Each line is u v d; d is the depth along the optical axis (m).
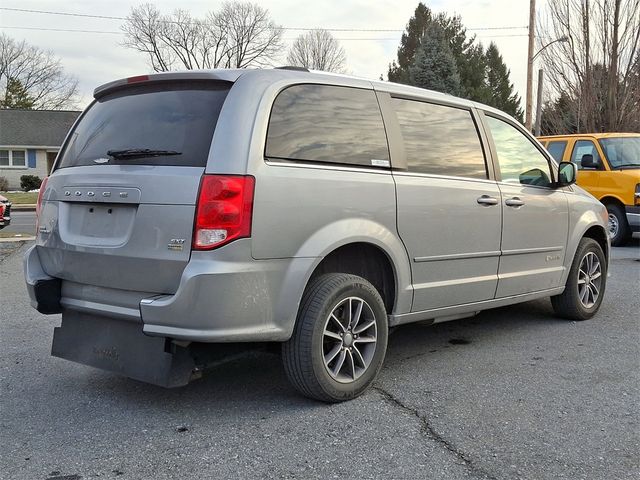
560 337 5.41
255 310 3.40
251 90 3.54
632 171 11.24
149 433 3.43
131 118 3.85
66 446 3.27
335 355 3.80
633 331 5.61
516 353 4.93
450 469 3.02
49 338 5.34
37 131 38.50
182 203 3.33
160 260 3.38
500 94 50.03
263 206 3.39
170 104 3.72
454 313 4.69
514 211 5.01
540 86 23.00
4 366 4.59
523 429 3.48
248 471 3.00
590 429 3.49
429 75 40.00
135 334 3.59
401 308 4.22
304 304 3.66
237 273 3.30
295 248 3.54
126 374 3.59
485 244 4.77
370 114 4.10
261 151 3.45
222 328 3.31
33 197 28.62
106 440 3.34
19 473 2.97
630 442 3.33
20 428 3.50
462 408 3.78
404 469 3.02
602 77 19.70
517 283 5.14
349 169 3.85
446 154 4.57
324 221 3.66
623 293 7.30
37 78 57.62
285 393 4.04
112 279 3.59
